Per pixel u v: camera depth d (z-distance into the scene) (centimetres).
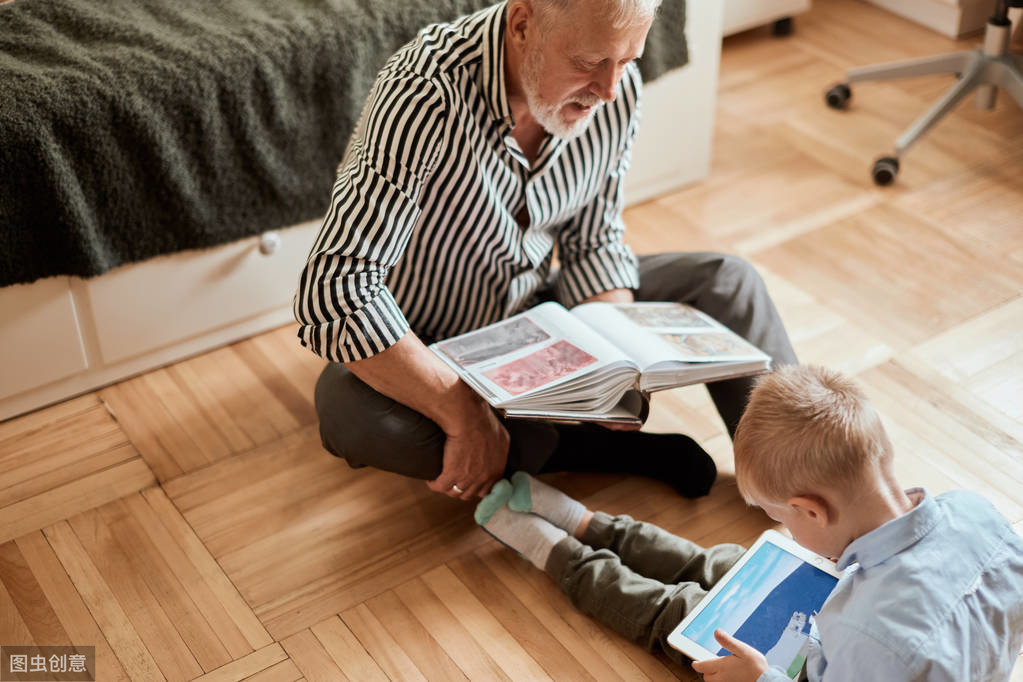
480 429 162
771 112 287
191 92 184
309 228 211
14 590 165
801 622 141
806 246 238
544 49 142
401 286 171
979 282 225
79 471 187
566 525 167
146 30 191
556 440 171
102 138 179
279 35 192
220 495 182
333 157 205
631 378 158
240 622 160
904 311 218
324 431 168
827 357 207
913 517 122
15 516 178
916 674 115
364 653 155
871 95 292
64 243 182
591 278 181
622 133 170
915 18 324
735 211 251
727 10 302
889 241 238
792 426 126
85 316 195
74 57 182
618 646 155
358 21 197
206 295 205
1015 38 300
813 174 262
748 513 176
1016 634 126
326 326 152
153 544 173
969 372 202
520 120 159
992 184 254
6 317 186
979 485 178
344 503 181
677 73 240
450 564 169
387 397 161
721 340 168
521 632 158
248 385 205
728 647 133
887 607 118
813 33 322
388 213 152
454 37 154
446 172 156
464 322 177
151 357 207
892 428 190
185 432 195
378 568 169
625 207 254
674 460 177
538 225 171
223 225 198
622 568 157
